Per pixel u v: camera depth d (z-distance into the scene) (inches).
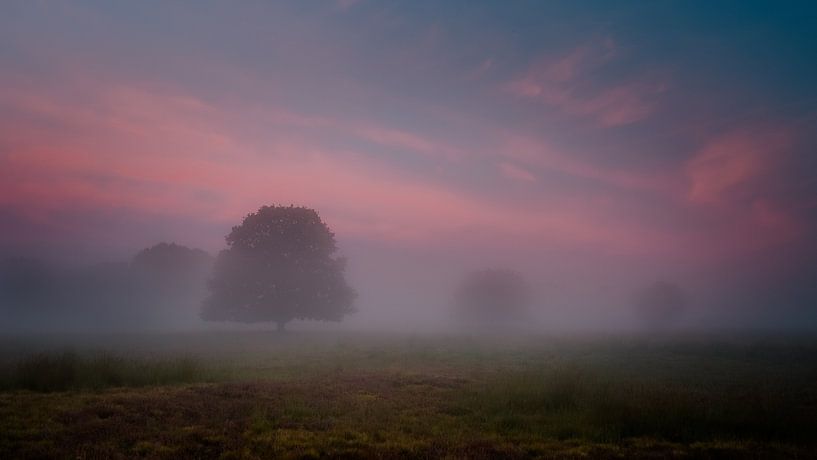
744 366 1035.9
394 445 426.9
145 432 449.7
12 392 611.5
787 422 491.8
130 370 713.0
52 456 376.2
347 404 586.9
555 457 406.6
